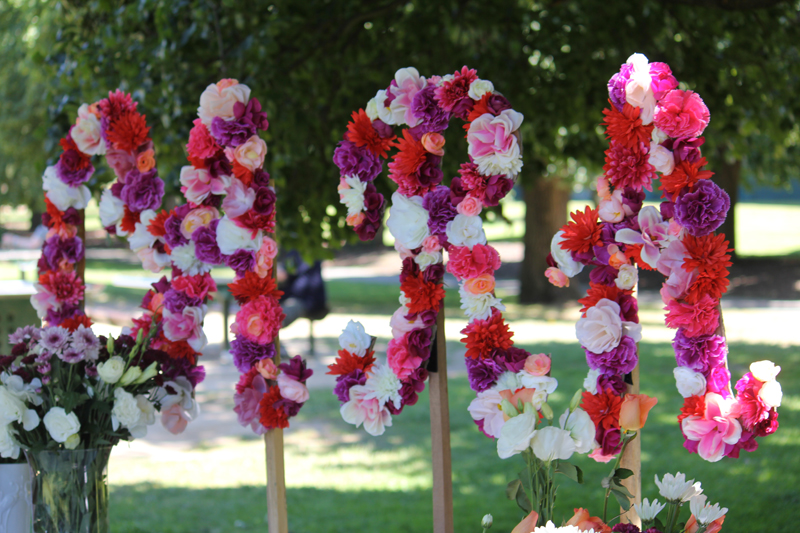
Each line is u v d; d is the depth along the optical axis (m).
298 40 5.07
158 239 2.85
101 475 2.42
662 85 2.06
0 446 2.33
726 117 5.34
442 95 2.31
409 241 2.34
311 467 5.22
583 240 2.13
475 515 4.22
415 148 2.35
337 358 2.42
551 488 2.06
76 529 2.36
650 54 5.34
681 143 2.06
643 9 5.38
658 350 9.09
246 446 5.76
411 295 2.32
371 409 2.38
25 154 15.92
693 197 2.03
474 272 2.25
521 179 5.91
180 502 4.48
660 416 6.25
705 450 2.05
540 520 2.05
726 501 4.26
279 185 5.06
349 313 13.04
